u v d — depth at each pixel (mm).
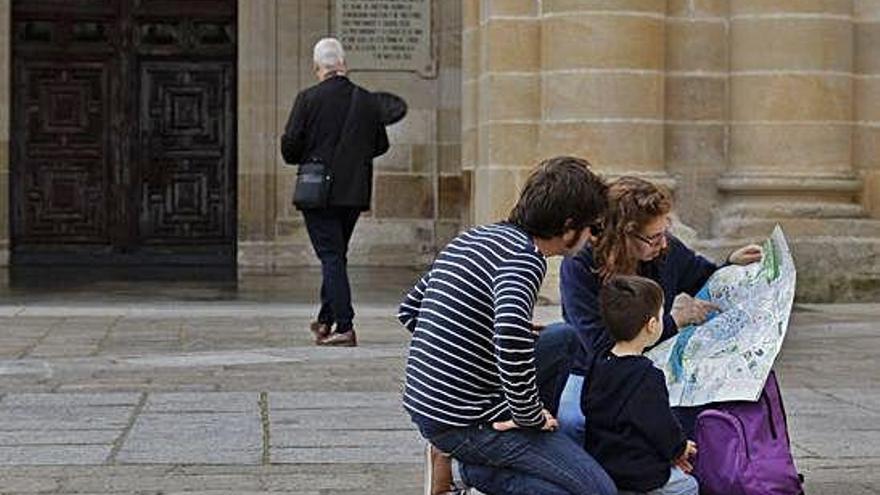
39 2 27281
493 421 7074
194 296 21250
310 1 26953
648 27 19953
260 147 26938
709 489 7496
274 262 26953
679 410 7598
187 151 27547
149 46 27453
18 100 27281
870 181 20531
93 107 27438
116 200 27500
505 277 6910
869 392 12500
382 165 26828
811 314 18812
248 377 13211
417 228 26906
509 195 20516
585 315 7566
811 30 20094
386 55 26859
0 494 8742
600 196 7176
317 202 15141
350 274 25109
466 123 22125
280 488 8930
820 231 20000
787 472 7477
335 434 10539
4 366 13836
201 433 10555
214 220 27594
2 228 27109
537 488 7090
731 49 20359
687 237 19859
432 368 7059
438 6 26906
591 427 7207
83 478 9164
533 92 20438
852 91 20422
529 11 20438
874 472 9430
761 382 7520
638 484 7121
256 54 26938
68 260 27406
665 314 7805
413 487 8961
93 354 14781
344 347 15375
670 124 20359
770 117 20125
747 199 20172
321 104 15195
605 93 19781
